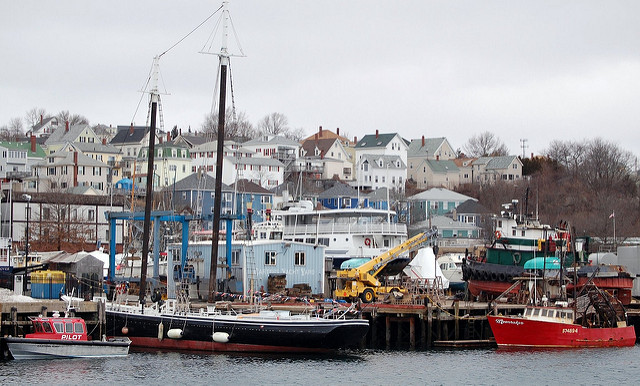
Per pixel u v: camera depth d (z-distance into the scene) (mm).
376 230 163375
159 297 129125
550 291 142500
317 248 147750
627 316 142250
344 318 116625
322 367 108438
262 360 111062
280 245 144125
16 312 108625
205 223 195000
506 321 125438
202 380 99500
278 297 132000
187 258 145250
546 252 139750
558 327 125062
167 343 116750
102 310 114625
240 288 141000
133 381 98188
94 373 101250
